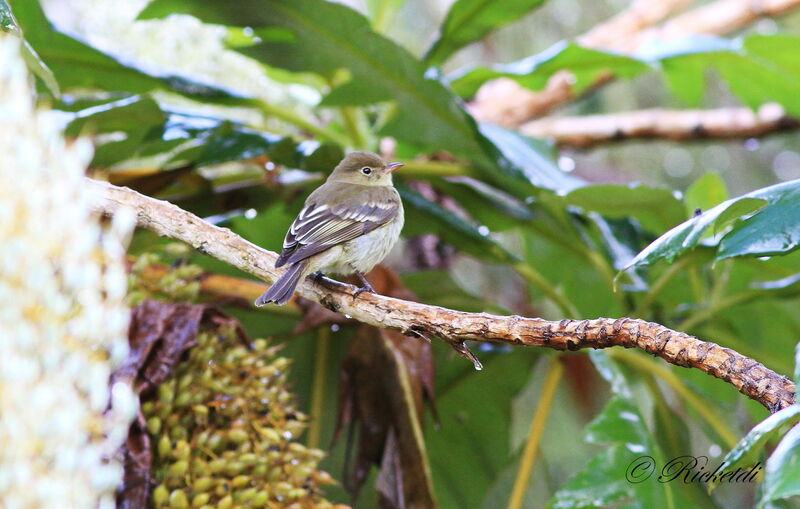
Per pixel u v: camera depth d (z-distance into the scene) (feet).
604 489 26.73
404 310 21.31
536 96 49.96
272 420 24.68
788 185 19.79
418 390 29.01
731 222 20.47
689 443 32.89
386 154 42.57
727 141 47.60
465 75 37.63
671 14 53.36
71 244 16.40
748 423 37.09
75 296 16.65
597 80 49.60
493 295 45.06
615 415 27.86
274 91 37.50
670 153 53.98
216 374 24.88
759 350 36.52
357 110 37.58
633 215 32.71
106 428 17.84
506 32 50.83
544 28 51.03
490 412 36.29
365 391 29.19
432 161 42.04
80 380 16.53
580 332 18.88
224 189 33.94
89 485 16.08
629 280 36.42
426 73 31.83
